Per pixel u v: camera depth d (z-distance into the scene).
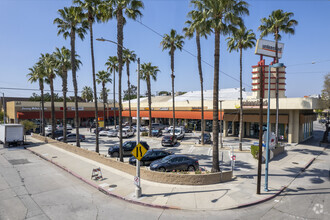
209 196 11.68
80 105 61.03
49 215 9.81
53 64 33.91
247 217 9.59
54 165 19.23
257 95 33.69
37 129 46.88
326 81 29.53
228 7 14.70
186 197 11.55
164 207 10.52
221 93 54.47
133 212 10.13
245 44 26.08
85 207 10.67
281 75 32.75
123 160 20.55
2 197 11.91
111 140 35.97
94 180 14.52
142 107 60.25
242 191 12.47
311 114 36.19
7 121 56.47
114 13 20.30
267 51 29.05
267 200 11.51
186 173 14.42
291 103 28.22
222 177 14.08
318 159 21.56
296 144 29.50
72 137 33.72
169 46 33.94
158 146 29.53
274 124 33.88
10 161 20.88
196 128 48.03
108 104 68.31
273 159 21.27
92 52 23.53
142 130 44.09
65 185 13.95
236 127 39.12
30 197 11.93
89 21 23.23
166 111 52.03
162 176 13.80
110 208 10.57
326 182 14.56
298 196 12.11
